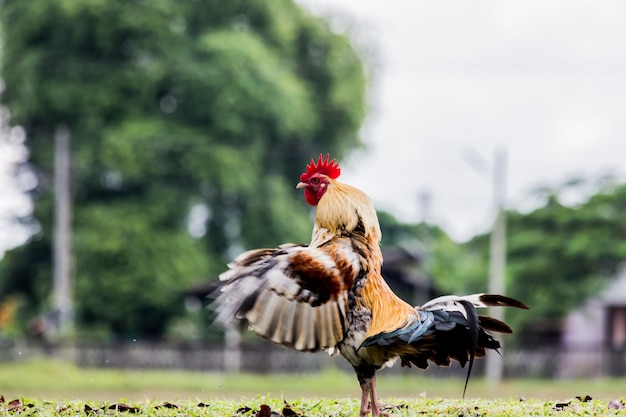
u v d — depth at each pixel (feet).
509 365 107.14
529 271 114.32
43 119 127.65
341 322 25.95
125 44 127.65
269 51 133.49
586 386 96.02
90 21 124.77
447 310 26.27
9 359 101.86
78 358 103.60
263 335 25.38
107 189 125.29
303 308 25.64
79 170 121.19
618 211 114.73
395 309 26.53
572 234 114.62
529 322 125.08
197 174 120.78
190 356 105.81
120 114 125.59
